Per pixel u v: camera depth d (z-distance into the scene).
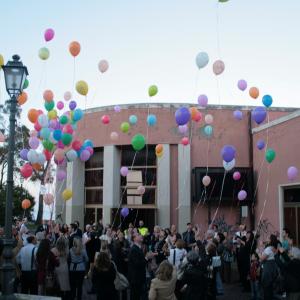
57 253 8.91
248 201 17.94
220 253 12.72
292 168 12.87
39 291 8.60
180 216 18.11
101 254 7.20
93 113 19.92
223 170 17.94
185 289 7.00
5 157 31.97
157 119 18.80
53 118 13.30
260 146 14.19
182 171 18.39
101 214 19.72
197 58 12.09
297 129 14.57
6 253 7.21
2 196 27.48
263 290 9.83
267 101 13.02
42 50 12.55
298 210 14.79
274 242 9.73
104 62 13.69
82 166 20.42
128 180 19.14
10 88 7.74
